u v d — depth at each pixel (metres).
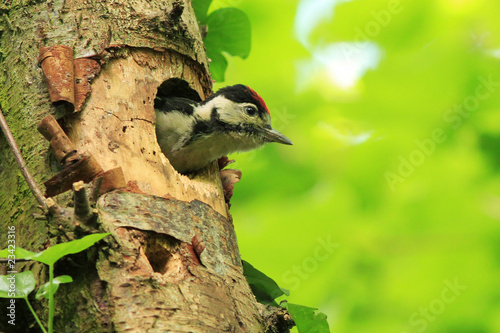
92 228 5.73
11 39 7.47
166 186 7.10
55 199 6.31
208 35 10.86
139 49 7.69
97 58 7.21
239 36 10.91
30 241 6.33
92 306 5.65
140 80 7.53
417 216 14.90
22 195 6.67
